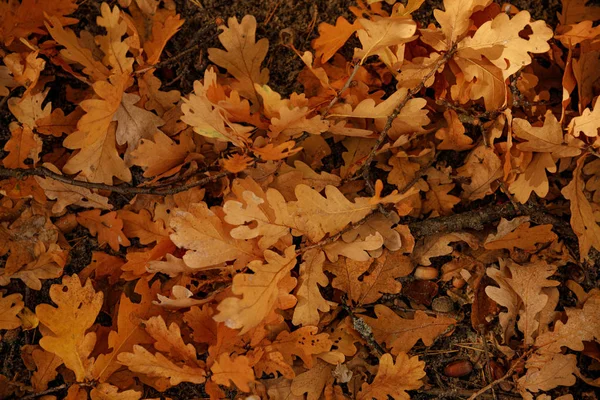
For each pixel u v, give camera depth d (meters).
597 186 1.12
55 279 1.12
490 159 1.10
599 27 1.09
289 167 1.10
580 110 1.09
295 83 1.13
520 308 1.11
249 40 1.09
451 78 1.11
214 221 1.05
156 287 1.08
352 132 1.08
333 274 1.12
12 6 1.09
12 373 1.10
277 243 1.08
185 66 1.13
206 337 1.07
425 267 1.12
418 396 1.12
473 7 1.07
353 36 1.13
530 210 1.11
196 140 1.11
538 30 1.04
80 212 1.11
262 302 1.04
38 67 1.08
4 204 1.10
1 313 1.08
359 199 1.07
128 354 1.04
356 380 1.10
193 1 1.13
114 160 1.09
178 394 1.11
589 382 1.11
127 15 1.09
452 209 1.13
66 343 1.06
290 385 1.09
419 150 1.12
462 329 1.12
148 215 1.10
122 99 1.09
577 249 1.12
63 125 1.10
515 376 1.10
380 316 1.10
